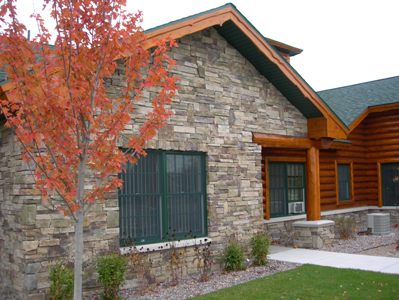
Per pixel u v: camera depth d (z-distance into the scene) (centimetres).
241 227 1001
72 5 466
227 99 995
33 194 682
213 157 955
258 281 812
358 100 1692
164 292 768
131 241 802
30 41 473
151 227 850
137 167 835
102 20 473
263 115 1081
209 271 906
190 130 911
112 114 506
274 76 1083
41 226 688
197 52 938
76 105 461
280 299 693
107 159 489
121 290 778
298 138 1175
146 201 845
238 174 1005
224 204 969
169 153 887
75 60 465
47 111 460
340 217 1459
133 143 501
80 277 474
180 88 897
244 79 1041
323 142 1227
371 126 1691
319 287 759
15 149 712
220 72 984
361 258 1032
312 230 1195
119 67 784
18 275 702
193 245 896
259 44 997
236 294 725
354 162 1650
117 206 779
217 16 902
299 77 1093
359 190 1672
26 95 457
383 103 1564
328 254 1093
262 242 981
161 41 511
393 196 1648
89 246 740
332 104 1744
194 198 927
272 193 1335
